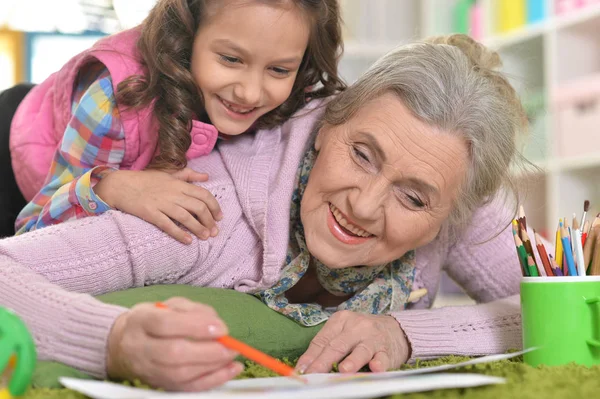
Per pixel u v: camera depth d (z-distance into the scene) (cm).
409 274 136
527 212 354
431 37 135
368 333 109
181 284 115
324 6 142
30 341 73
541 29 354
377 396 75
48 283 95
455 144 113
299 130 128
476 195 121
